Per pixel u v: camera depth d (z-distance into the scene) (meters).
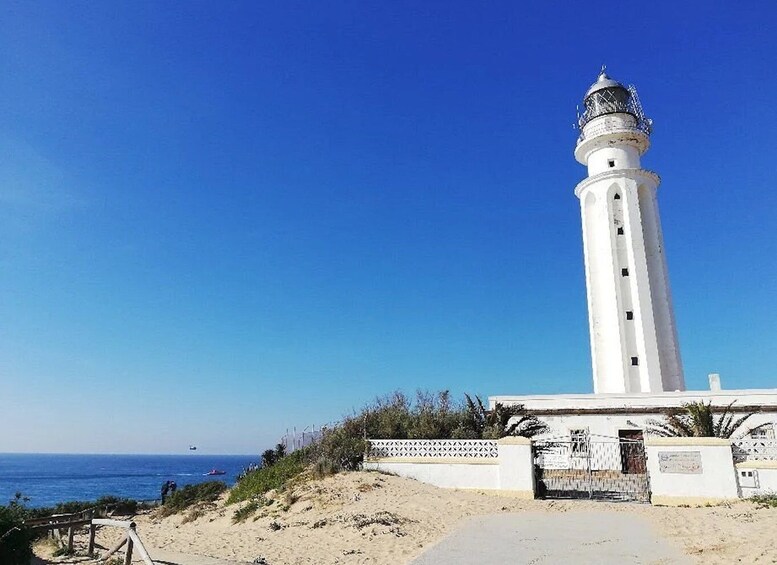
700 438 18.06
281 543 14.34
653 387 32.94
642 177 36.88
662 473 18.08
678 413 24.95
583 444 26.80
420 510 16.17
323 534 14.58
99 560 13.17
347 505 17.25
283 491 20.33
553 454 26.75
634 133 37.41
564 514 15.78
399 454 22.09
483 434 21.89
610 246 35.72
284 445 27.09
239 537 15.89
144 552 11.22
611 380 34.22
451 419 23.73
